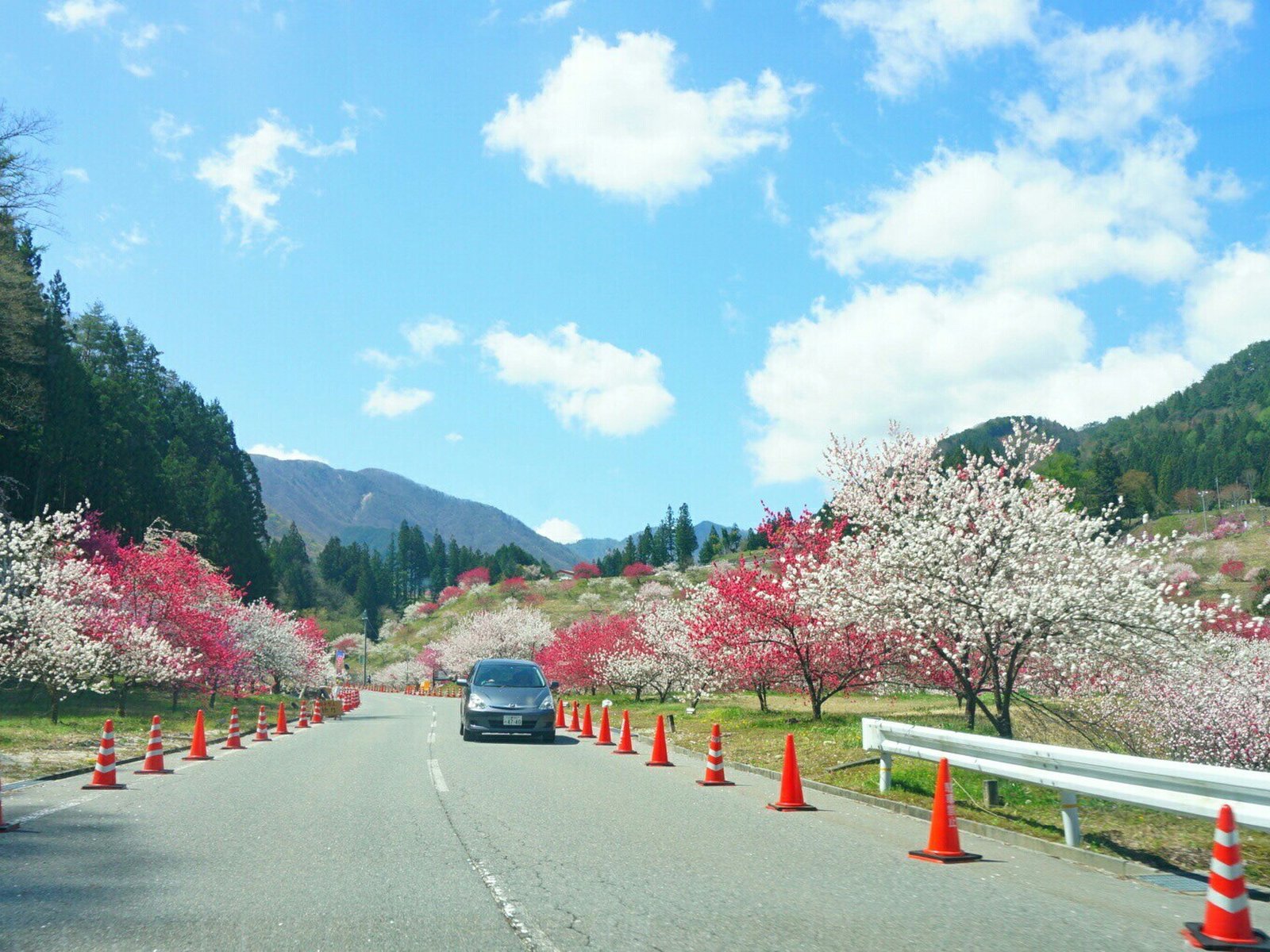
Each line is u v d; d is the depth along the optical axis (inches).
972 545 597.9
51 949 188.4
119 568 1189.7
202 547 2450.8
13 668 864.9
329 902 229.9
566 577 7367.1
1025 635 585.3
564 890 245.3
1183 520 4761.3
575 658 1854.1
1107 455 4948.3
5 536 922.1
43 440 1584.6
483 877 259.1
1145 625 573.9
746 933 206.1
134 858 282.2
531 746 715.4
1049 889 255.4
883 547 641.0
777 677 877.8
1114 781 284.2
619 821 360.5
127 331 3250.5
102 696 1279.5
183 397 3225.9
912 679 789.2
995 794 393.4
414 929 206.5
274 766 560.4
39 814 364.5
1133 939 205.8
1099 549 599.5
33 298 1417.3
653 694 1800.0
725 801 423.2
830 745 628.4
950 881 264.2
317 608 5413.4
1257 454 5994.1
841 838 331.6
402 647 5359.3
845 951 193.0
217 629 1354.6
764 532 842.8
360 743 754.2
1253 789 233.3
